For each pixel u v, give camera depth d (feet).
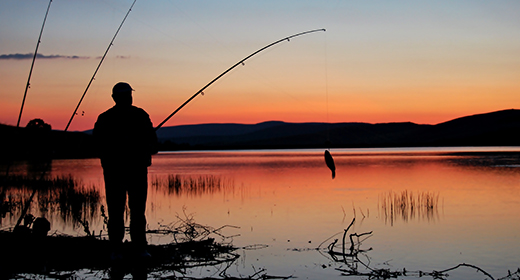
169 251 27.58
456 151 329.52
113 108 20.21
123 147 19.80
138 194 20.03
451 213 55.42
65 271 22.43
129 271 20.42
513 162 170.50
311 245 36.65
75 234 40.11
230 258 29.73
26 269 22.65
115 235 20.02
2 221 45.68
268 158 257.34
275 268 28.78
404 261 32.04
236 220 50.26
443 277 28.09
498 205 62.08
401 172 126.93
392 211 56.75
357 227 46.11
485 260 32.78
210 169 152.15
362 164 170.40
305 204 63.98
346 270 28.81
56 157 256.52
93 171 140.87
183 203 66.18
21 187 80.89
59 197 67.05
